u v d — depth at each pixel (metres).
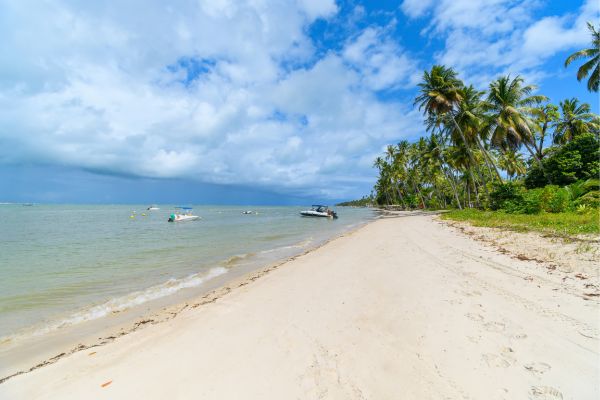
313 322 5.12
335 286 7.19
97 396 3.43
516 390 3.00
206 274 10.16
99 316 6.46
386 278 7.36
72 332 5.64
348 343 4.27
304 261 11.21
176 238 20.88
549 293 5.47
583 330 4.07
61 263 12.10
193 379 3.65
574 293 5.39
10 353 4.86
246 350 4.30
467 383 3.16
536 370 3.29
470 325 4.43
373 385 3.27
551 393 2.93
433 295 5.80
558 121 30.55
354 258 10.52
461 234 13.90
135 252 14.72
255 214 69.12
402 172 64.06
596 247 8.31
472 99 28.81
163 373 3.84
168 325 5.63
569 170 23.55
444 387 3.14
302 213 50.72
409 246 11.76
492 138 27.36
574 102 29.75
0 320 6.27
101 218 49.50
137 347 4.74
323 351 4.10
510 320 4.49
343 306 5.76
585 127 28.73
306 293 6.86
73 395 3.51
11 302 7.41
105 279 9.57
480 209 30.11
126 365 4.14
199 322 5.59
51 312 6.72
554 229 11.91
